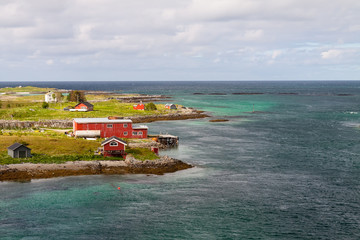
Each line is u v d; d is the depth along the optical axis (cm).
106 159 7075
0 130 9800
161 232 4347
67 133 9844
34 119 12112
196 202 5269
